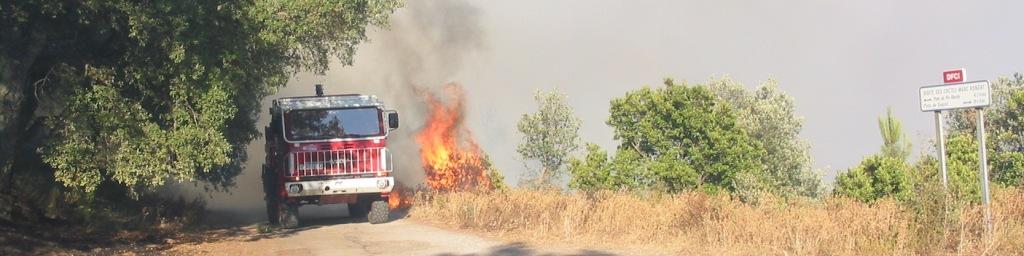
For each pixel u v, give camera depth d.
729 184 24.61
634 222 14.76
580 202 16.41
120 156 14.70
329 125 20.70
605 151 25.00
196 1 14.13
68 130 14.58
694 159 24.61
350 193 20.59
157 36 14.27
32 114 15.41
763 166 26.38
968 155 22.59
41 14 13.56
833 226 12.09
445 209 21.08
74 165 14.66
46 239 16.06
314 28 16.28
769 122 27.86
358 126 20.88
